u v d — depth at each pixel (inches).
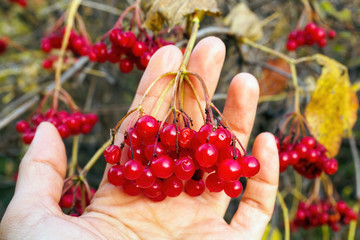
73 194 7.5
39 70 16.1
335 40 16.0
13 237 5.5
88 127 8.8
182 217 6.7
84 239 5.4
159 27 7.6
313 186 12.2
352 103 8.9
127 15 11.9
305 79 13.4
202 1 7.3
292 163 7.7
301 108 13.2
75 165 9.0
